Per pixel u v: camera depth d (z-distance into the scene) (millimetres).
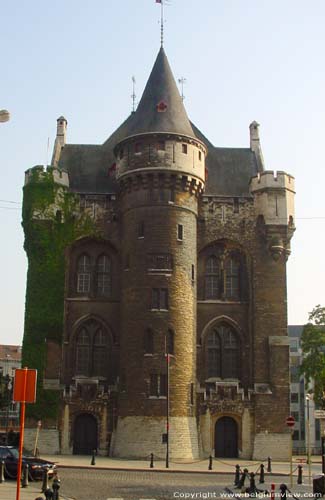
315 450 65688
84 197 51656
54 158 55719
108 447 47219
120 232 51125
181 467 38656
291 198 52500
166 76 51719
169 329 46062
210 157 56906
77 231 50875
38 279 49250
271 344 49125
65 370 49062
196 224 50156
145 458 43594
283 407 48188
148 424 44406
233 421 48625
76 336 49938
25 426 47188
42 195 50125
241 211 52031
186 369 46094
